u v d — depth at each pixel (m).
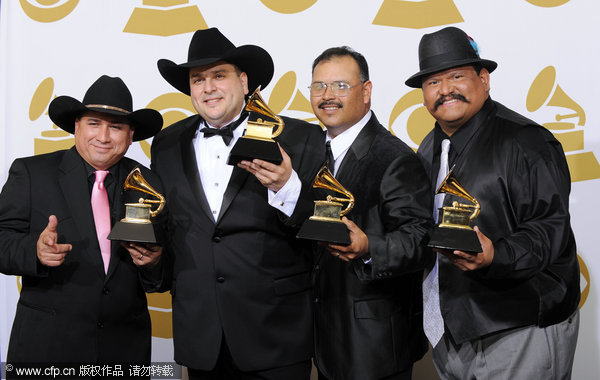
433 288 2.19
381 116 3.19
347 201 2.03
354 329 2.05
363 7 3.18
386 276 1.88
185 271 2.10
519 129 2.04
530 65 3.03
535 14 3.02
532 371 2.02
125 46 3.33
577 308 2.16
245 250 2.08
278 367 2.07
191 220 2.11
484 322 2.02
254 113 2.20
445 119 2.12
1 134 3.38
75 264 2.10
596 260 2.98
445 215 1.75
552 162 1.99
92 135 2.12
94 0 3.35
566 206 1.97
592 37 2.96
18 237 2.07
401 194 2.00
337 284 2.10
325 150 2.26
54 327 2.08
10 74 3.40
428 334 2.17
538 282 2.04
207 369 2.04
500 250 1.80
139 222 1.91
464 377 2.19
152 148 2.32
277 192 1.89
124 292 2.14
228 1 3.27
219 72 2.14
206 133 2.17
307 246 2.20
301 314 2.13
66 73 3.37
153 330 3.32
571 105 2.99
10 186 2.17
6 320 3.35
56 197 2.14
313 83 2.21
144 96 3.33
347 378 2.03
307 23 3.22
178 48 3.30
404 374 2.14
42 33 3.38
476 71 2.12
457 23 3.10
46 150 3.37
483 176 2.04
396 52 3.16
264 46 3.25
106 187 2.19
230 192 2.08
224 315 2.04
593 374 2.97
